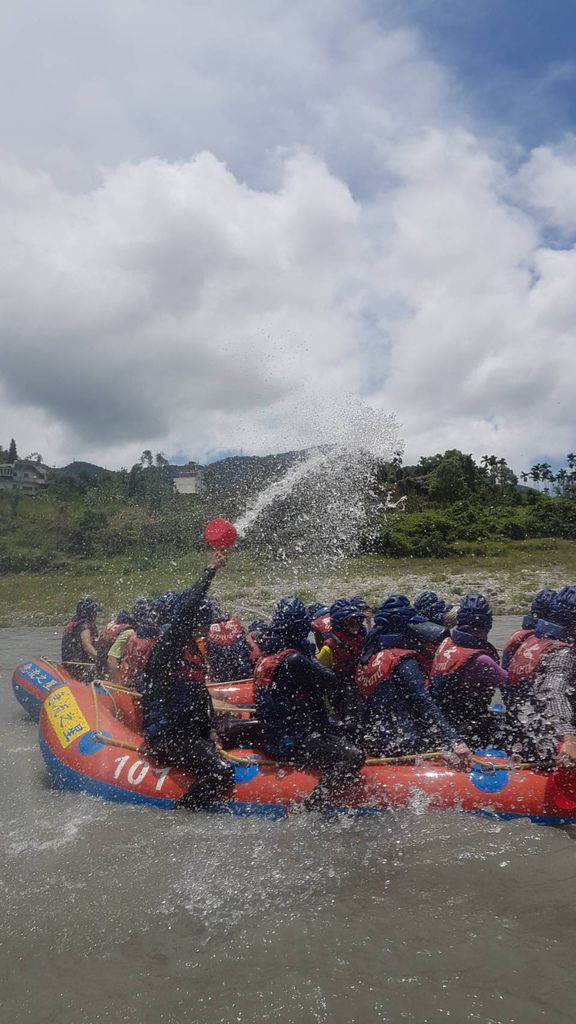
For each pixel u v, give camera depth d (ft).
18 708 29.86
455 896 12.50
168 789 17.30
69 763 19.02
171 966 10.84
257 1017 9.61
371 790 16.17
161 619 20.21
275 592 64.64
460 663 17.28
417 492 136.46
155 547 97.91
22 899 13.05
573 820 15.37
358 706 18.29
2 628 62.80
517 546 105.50
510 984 10.02
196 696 17.58
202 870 13.98
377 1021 9.43
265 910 12.34
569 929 11.30
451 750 16.24
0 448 276.62
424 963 10.57
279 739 17.02
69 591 80.33
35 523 113.39
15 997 10.27
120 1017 9.75
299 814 16.25
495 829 15.11
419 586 75.56
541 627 16.55
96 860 14.58
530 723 16.28
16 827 16.51
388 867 13.73
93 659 27.45
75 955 11.23
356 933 11.44
